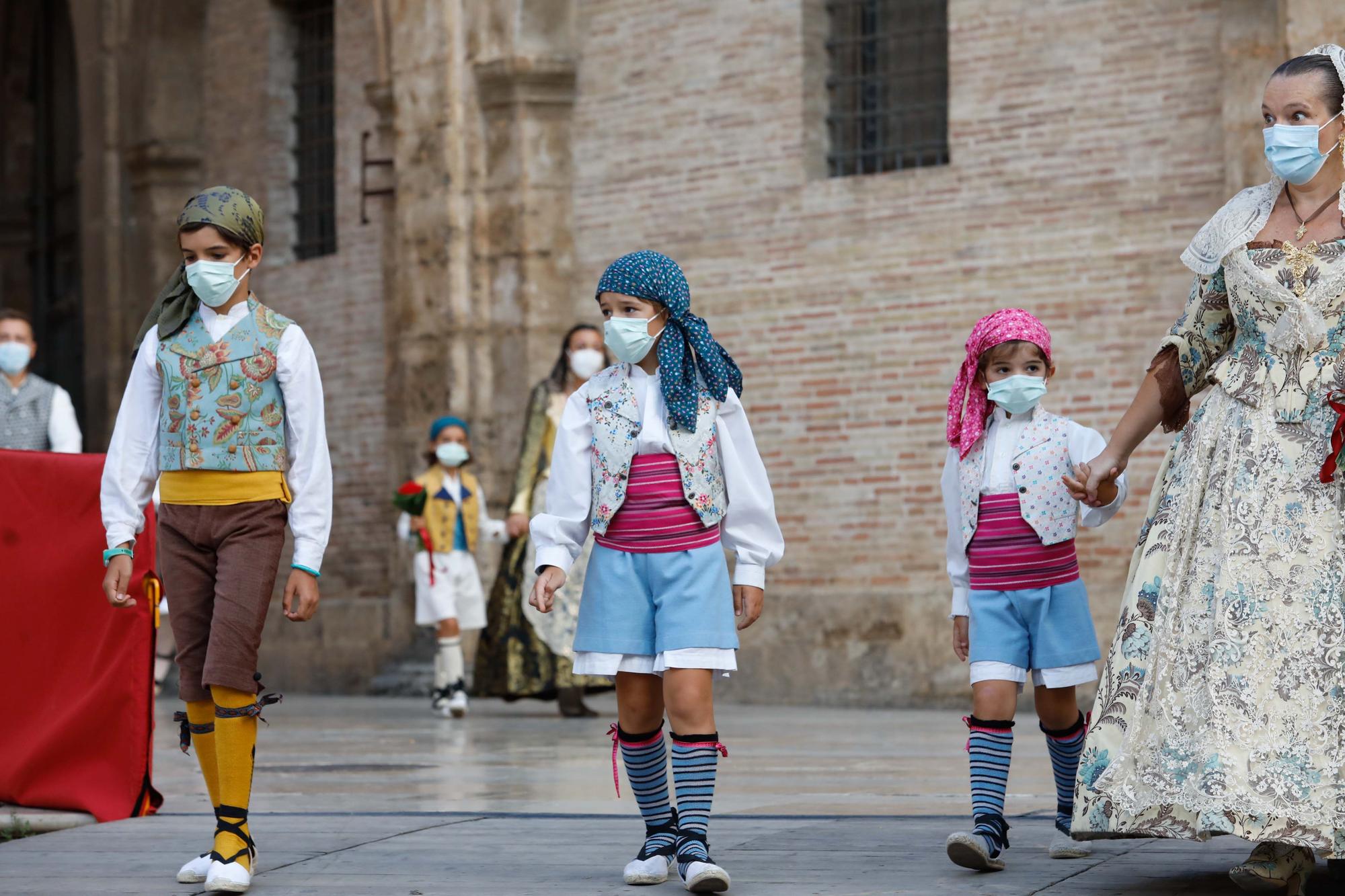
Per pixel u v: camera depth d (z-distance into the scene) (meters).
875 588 13.43
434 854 5.70
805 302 13.91
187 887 5.25
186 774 8.69
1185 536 4.81
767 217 14.14
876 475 13.47
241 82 19.00
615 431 5.25
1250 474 4.73
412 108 16.08
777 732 10.85
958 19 13.18
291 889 5.12
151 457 5.46
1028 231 12.80
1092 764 4.77
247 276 5.41
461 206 15.78
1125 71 12.40
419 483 13.16
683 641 5.10
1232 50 11.68
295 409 5.37
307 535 5.36
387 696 16.16
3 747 7.12
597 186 15.29
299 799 7.31
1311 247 4.78
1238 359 4.90
